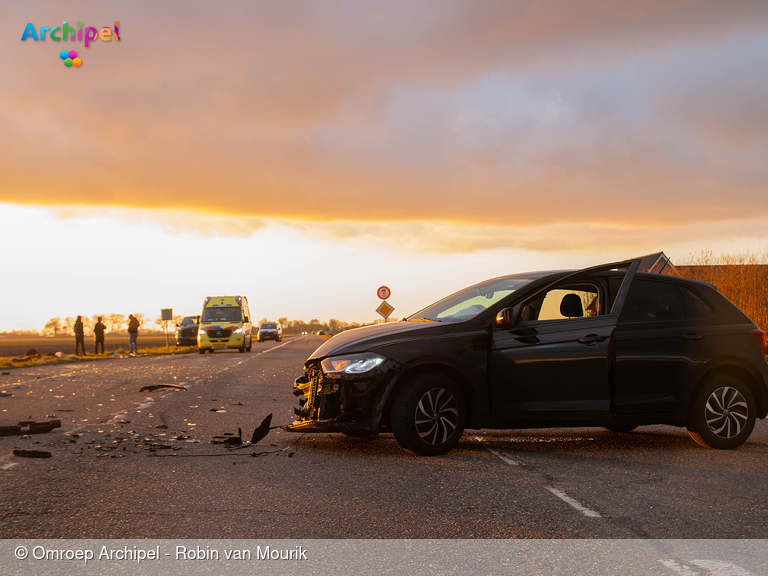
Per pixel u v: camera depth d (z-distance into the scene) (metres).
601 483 5.00
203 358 24.38
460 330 6.18
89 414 8.75
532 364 6.18
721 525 3.95
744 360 6.68
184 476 5.16
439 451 6.04
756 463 5.82
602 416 6.30
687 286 6.82
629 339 6.39
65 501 4.41
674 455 6.21
